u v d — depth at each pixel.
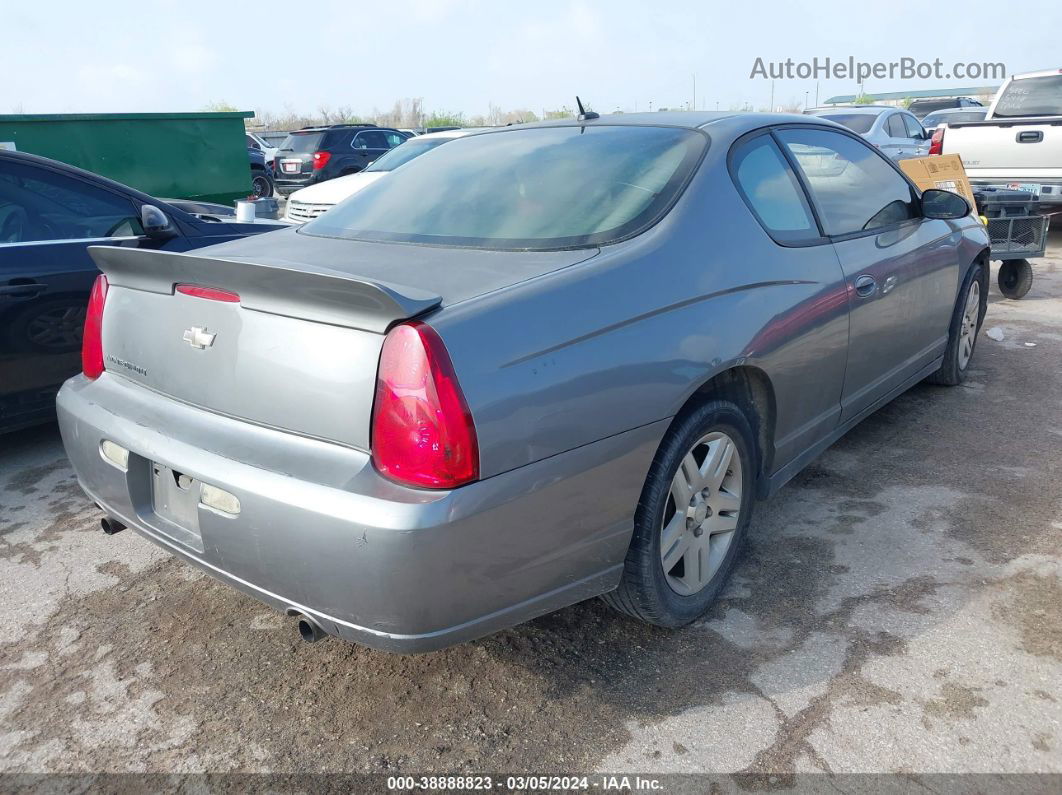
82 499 3.71
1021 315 6.54
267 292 2.02
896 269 3.49
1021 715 2.20
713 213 2.62
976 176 9.38
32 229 4.07
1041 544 3.04
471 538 1.88
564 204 2.59
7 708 2.36
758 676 2.40
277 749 2.19
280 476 1.95
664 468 2.35
